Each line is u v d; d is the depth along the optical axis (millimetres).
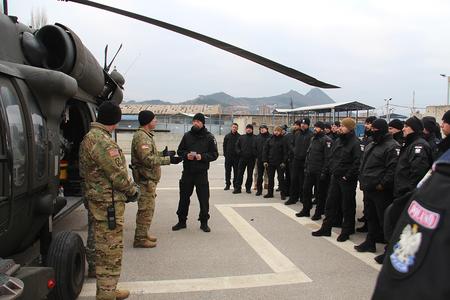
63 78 3699
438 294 1097
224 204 8602
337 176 5973
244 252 5406
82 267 3799
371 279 4504
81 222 6867
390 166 5016
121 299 3906
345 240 5941
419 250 1174
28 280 2748
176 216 7457
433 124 5992
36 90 3607
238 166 10078
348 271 4738
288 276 4570
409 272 1177
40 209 3486
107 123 3609
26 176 3229
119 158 3525
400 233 1280
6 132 2902
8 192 2926
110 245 3543
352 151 5809
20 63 3873
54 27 4223
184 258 5137
